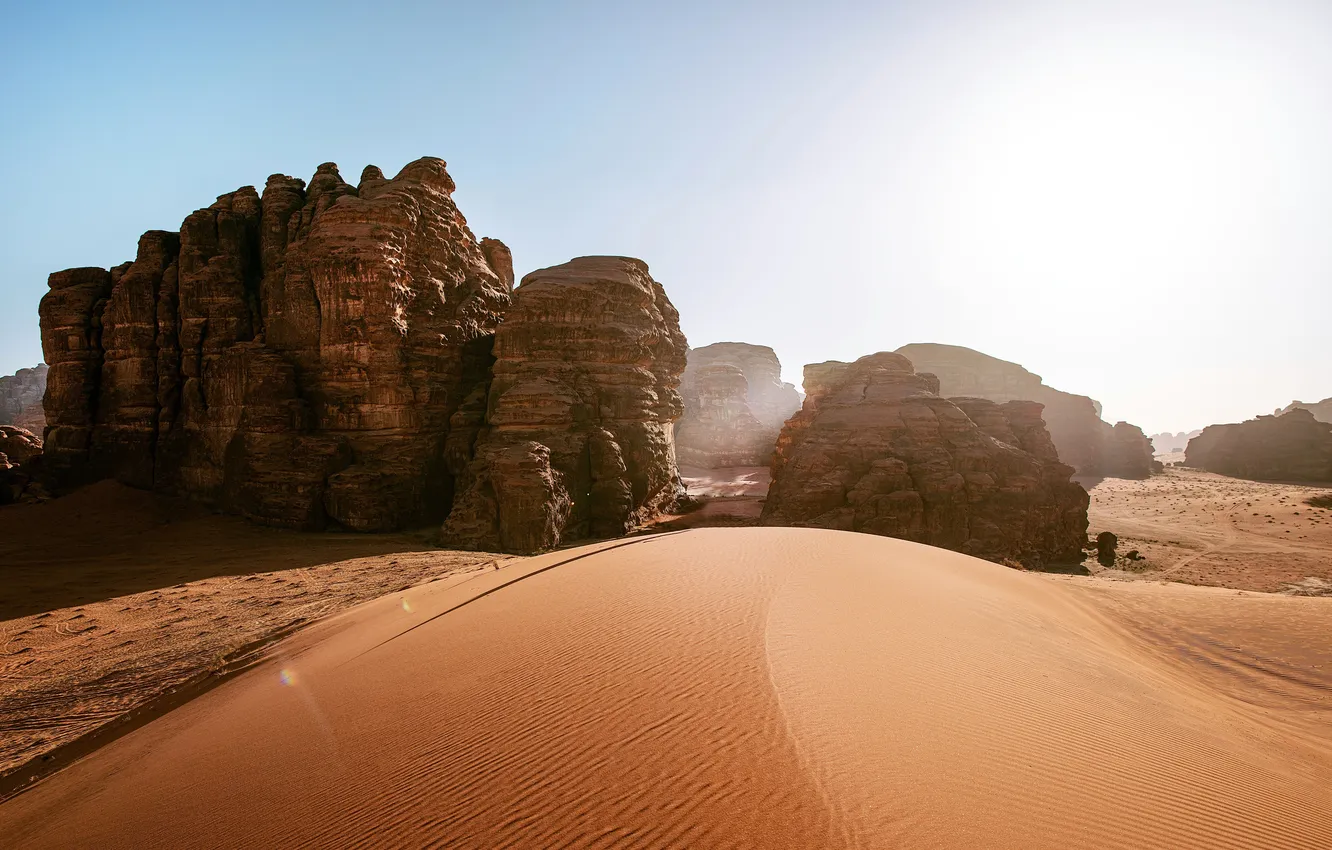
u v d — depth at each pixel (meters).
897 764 6.74
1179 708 12.05
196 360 45.44
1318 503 63.81
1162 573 42.34
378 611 19.23
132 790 9.34
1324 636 21.00
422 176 47.69
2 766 12.77
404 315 43.72
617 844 5.73
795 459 46.53
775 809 5.92
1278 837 6.98
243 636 20.27
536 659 10.33
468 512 37.16
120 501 41.44
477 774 7.19
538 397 43.06
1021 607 17.92
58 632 21.86
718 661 9.17
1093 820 6.43
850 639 10.82
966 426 46.19
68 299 47.62
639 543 20.20
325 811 7.16
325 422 41.38
